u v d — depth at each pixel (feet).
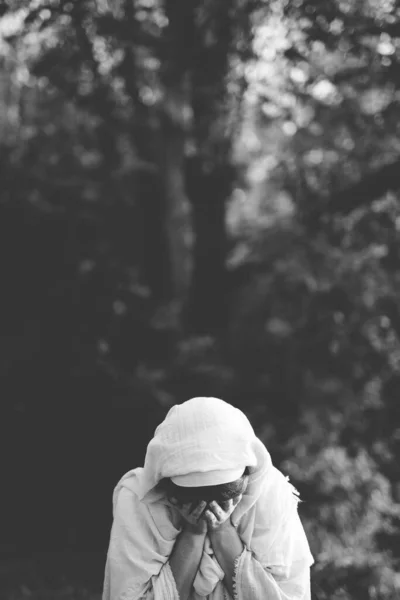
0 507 21.36
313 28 16.76
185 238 30.66
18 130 25.40
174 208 28.96
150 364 24.39
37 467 21.66
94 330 22.65
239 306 25.84
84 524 21.33
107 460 21.65
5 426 21.34
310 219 20.51
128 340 24.13
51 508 21.57
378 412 19.27
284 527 6.81
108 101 21.56
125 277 23.71
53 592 16.26
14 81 24.16
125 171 27.07
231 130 23.47
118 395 21.35
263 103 19.74
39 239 22.70
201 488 6.17
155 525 6.72
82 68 19.57
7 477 21.57
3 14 17.98
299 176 20.92
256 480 6.59
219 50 19.10
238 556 6.64
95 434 21.43
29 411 21.35
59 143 25.34
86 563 18.90
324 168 20.77
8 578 17.30
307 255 19.48
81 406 21.42
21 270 22.54
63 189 24.39
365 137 18.38
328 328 19.67
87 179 26.68
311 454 19.86
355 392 20.07
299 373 20.57
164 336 24.85
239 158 28.04
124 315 23.85
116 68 20.80
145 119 23.25
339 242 20.31
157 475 6.29
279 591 6.59
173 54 19.20
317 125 19.85
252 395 21.91
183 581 6.59
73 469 21.74
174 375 23.11
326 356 19.99
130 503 6.88
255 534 6.75
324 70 18.75
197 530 6.65
